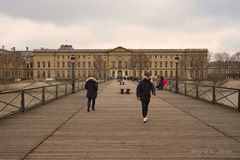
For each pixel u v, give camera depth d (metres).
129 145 9.47
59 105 21.09
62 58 174.88
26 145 9.47
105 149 8.98
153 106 20.50
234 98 18.20
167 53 170.75
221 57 155.50
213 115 16.05
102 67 157.50
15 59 154.50
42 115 16.02
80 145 9.47
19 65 163.50
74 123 13.52
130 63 164.38
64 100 25.11
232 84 47.19
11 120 14.30
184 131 11.67
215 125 12.98
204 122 13.77
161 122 13.81
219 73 115.88
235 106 17.97
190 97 28.56
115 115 16.17
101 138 10.44
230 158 8.12
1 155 8.39
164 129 12.09
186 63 146.25
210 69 142.75
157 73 171.38
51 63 175.38
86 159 8.01
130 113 16.97
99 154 8.47
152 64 171.50
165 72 171.12
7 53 152.00
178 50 170.00
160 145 9.47
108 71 168.62
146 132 11.48
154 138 10.45
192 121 14.07
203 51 161.12
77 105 21.12
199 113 16.88
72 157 8.19
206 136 10.77
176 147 9.23
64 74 175.00
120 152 8.67
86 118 15.05
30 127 12.49
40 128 12.28
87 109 18.44
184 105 21.11
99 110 18.39
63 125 12.99
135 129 12.09
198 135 10.94
